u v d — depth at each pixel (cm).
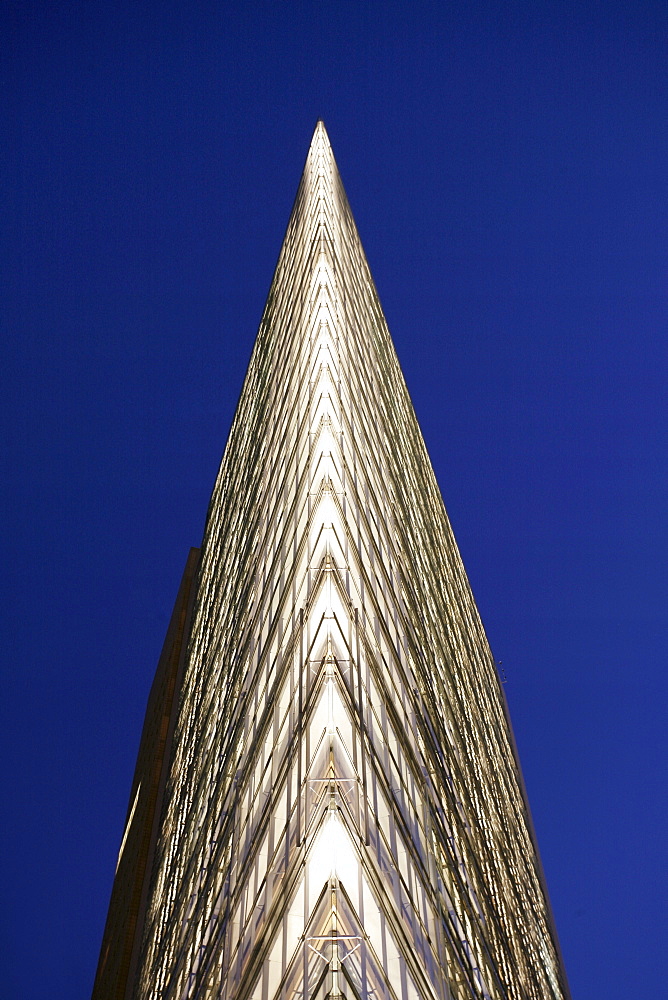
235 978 3403
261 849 3584
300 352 5859
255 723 4288
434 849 3975
